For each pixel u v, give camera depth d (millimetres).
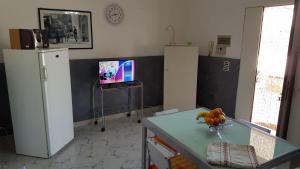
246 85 3930
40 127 2893
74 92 3947
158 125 2186
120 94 4457
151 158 2150
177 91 4621
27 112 2881
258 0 3617
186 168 1870
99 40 4047
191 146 1779
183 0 4863
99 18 3973
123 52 4344
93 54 4035
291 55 2518
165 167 1877
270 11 3525
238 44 4016
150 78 4754
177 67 4531
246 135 1998
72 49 3818
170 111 2623
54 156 3047
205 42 4684
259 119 3955
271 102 3863
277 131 2721
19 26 3350
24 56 2721
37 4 3422
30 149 3010
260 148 1767
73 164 2873
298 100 2564
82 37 3871
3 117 3494
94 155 3094
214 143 1773
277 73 3691
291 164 1854
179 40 5008
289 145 1824
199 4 4688
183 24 4980
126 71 4172
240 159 1544
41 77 2742
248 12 3750
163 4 4625
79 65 3908
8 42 3316
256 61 3725
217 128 2053
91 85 4094
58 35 3646
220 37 4332
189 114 2496
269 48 3652
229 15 4105
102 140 3535
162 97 5000
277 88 3783
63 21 3656
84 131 3861
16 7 3287
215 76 4551
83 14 3809
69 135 3381
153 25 4586
